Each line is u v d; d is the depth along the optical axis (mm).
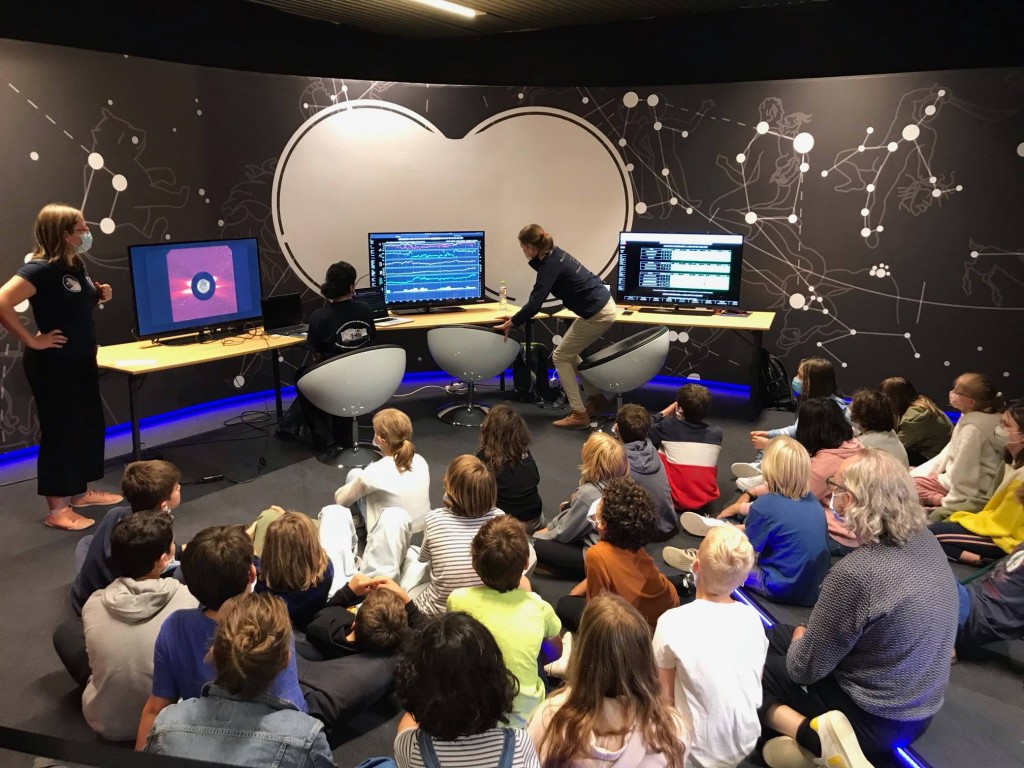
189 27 5445
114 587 2227
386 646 2389
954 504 3531
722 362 6441
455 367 5316
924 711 2049
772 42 5867
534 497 3455
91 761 1297
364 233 6230
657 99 6070
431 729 1469
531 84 6555
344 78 6195
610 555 2555
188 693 1966
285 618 1668
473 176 6375
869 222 5738
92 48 4973
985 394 3531
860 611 2004
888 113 5508
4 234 4477
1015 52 5301
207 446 4996
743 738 2027
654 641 2074
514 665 2125
